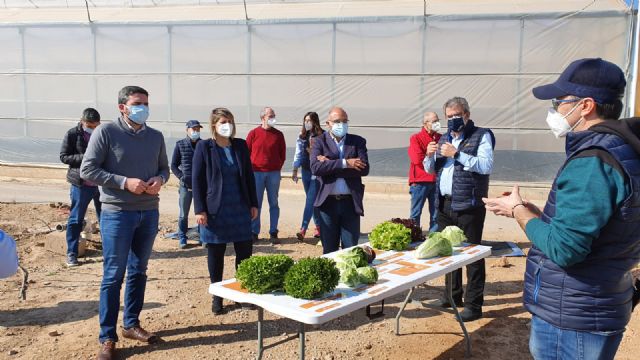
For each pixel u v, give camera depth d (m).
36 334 4.70
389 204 12.58
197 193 4.93
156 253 7.54
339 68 14.82
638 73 12.59
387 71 14.53
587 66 2.26
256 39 15.27
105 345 4.16
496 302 5.62
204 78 15.66
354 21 14.56
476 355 4.38
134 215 4.27
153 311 5.25
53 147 16.81
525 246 8.16
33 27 16.58
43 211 10.42
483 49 13.95
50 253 7.37
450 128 5.02
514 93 13.86
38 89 16.80
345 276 3.23
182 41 15.73
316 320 2.74
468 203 4.94
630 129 2.16
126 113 4.27
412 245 4.46
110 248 4.20
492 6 14.54
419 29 14.25
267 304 2.96
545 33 13.57
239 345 4.50
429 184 7.79
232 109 15.59
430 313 5.31
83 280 6.22
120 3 18.66
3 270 3.85
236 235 5.01
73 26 16.27
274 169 8.33
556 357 2.34
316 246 8.02
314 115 8.29
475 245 4.46
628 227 2.13
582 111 2.27
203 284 6.14
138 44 16.02
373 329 4.90
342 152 5.37
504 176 13.99
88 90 16.47
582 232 2.07
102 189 4.23
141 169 4.34
